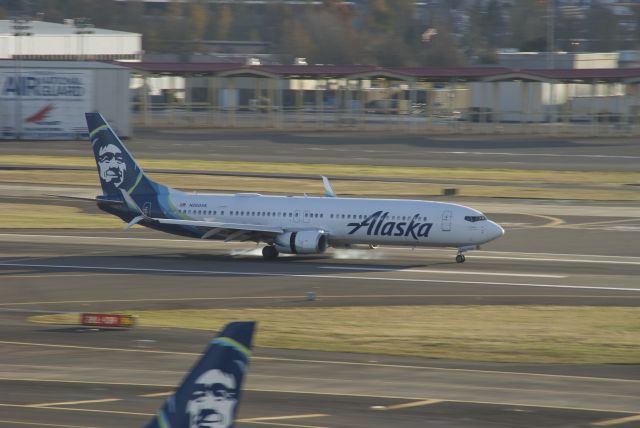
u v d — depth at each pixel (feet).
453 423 418.10
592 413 434.71
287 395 460.14
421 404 447.01
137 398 455.22
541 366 528.22
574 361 543.39
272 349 564.30
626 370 520.42
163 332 615.57
